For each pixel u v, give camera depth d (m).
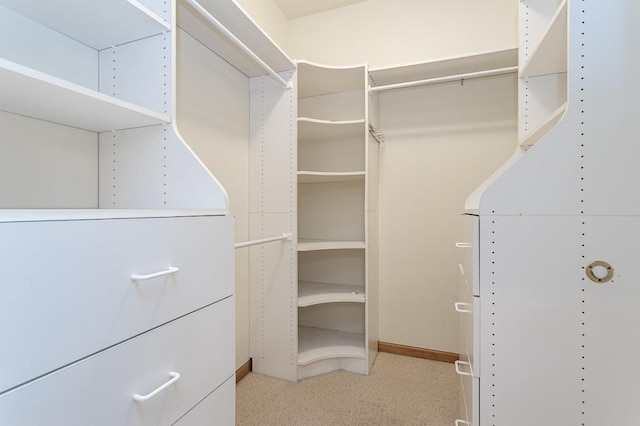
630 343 0.83
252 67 1.79
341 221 2.27
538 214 0.89
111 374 0.62
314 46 2.29
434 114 2.06
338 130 2.04
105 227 0.61
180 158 1.02
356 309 2.26
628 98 0.82
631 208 0.82
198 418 0.86
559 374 0.88
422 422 1.46
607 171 0.84
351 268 2.26
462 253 1.42
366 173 1.84
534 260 0.90
